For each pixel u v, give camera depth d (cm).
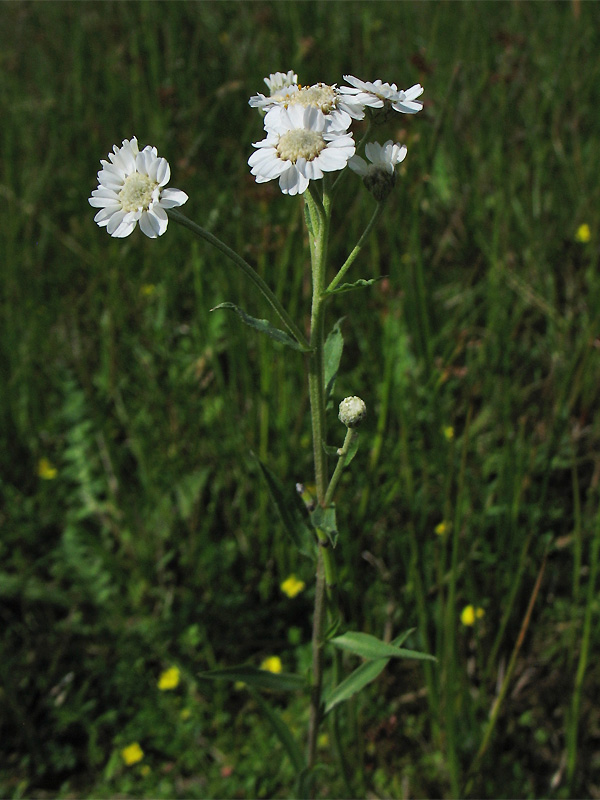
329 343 19
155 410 33
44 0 60
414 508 28
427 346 32
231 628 28
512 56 44
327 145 16
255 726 27
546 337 34
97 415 30
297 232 33
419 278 31
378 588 27
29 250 39
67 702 27
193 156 40
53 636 28
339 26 50
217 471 31
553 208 38
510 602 24
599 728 26
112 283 36
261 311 31
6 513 32
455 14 52
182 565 30
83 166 43
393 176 17
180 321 37
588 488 29
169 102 43
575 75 44
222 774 26
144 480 31
